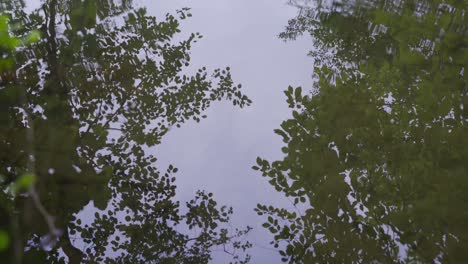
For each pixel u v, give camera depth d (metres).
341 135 3.95
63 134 3.71
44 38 4.71
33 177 1.12
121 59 6.99
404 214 3.21
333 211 3.91
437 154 3.15
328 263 3.96
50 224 1.31
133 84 6.80
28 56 4.57
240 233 8.20
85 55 5.12
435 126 3.22
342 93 3.97
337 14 3.61
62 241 4.88
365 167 3.93
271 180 4.34
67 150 3.65
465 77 3.05
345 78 4.20
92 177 3.82
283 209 4.40
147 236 7.45
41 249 3.41
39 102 4.38
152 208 7.55
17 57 4.39
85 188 3.79
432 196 2.98
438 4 3.17
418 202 3.02
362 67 4.16
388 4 3.29
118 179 7.15
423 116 3.26
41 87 4.53
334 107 3.95
